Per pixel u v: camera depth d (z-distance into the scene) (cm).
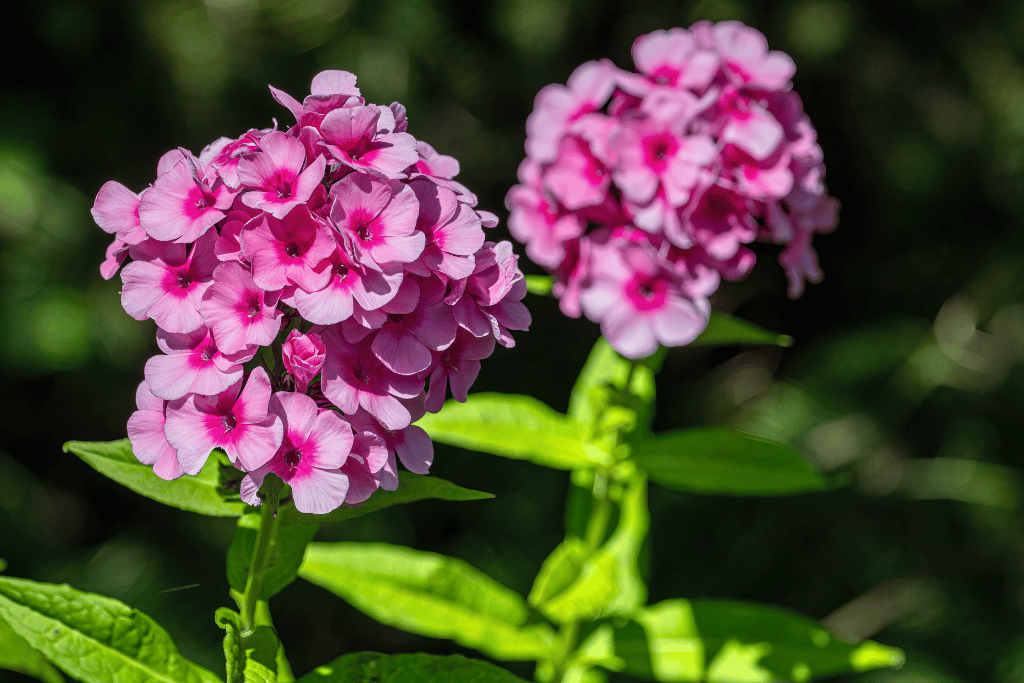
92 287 215
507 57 271
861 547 252
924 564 250
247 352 133
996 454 260
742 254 147
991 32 281
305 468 133
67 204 215
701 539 256
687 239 146
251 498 133
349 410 133
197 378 133
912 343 271
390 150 134
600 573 150
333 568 152
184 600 205
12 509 209
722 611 152
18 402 224
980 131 278
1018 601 242
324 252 133
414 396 134
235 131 238
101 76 224
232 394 133
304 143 134
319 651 232
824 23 259
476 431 152
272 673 135
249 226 133
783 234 146
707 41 148
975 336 269
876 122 275
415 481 136
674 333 147
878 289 292
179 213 134
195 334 133
